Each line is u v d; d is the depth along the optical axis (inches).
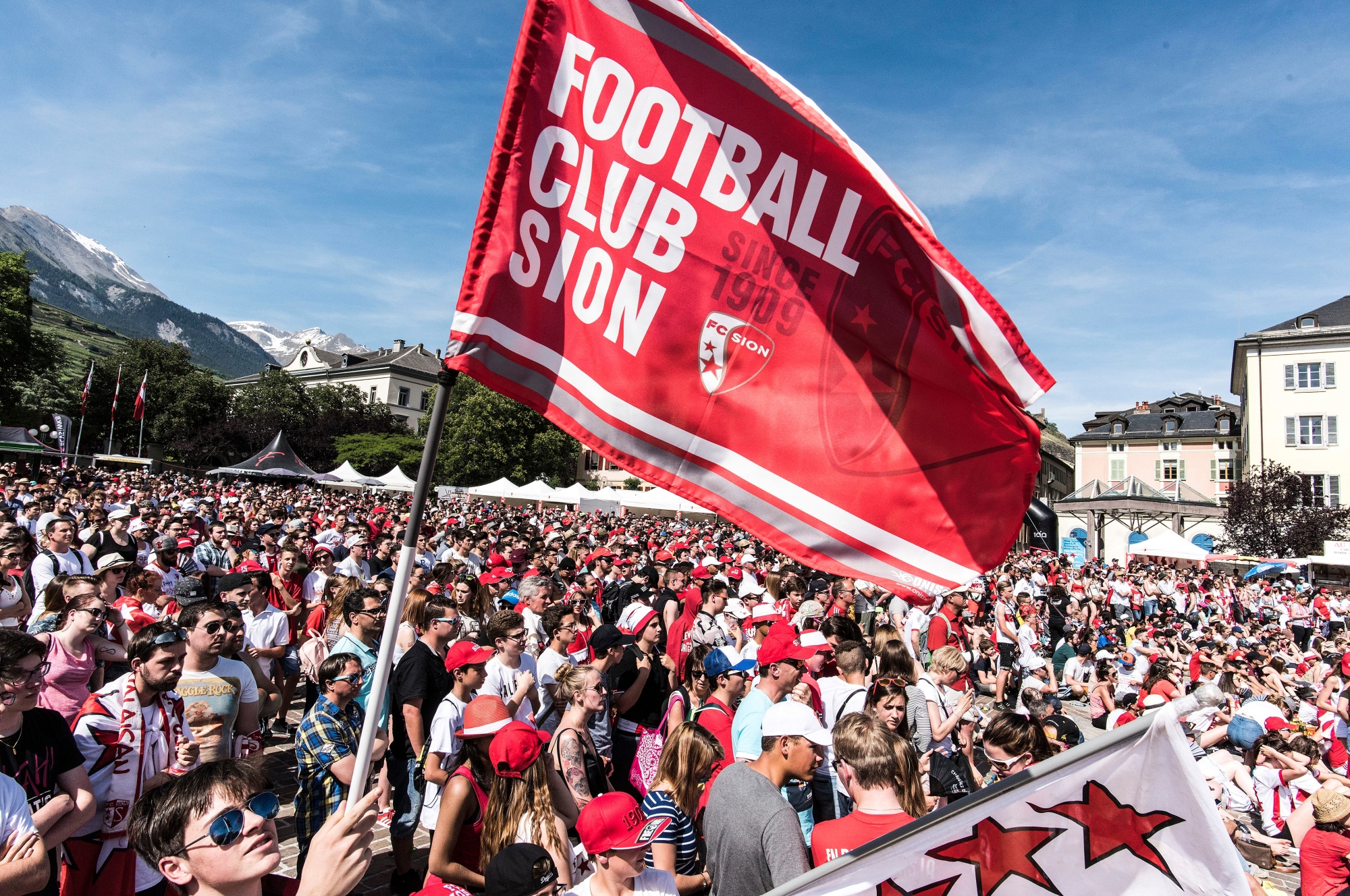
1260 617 884.0
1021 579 888.9
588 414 125.7
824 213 123.5
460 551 489.1
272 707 243.3
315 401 3181.6
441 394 119.6
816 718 145.3
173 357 3221.0
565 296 126.8
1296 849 272.1
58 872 142.0
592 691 187.2
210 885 76.9
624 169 128.1
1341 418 1839.3
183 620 185.0
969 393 120.8
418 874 209.6
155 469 2378.2
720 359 127.1
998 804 88.7
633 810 118.1
